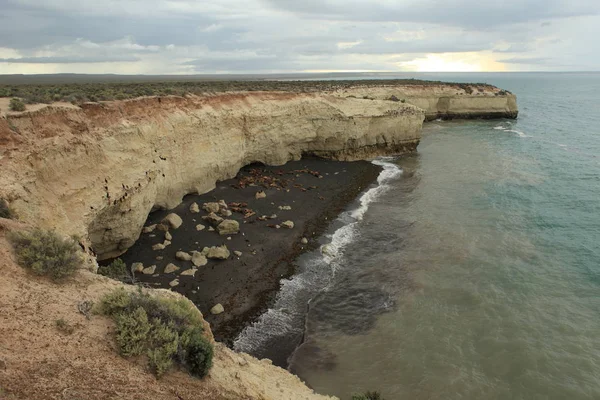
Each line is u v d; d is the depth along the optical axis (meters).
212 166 38.59
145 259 25.64
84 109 24.72
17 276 11.03
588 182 45.66
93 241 24.34
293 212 35.94
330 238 31.83
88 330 10.09
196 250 27.22
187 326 11.55
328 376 18.00
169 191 32.81
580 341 20.30
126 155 26.05
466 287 24.88
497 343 20.09
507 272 26.61
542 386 17.53
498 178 47.72
